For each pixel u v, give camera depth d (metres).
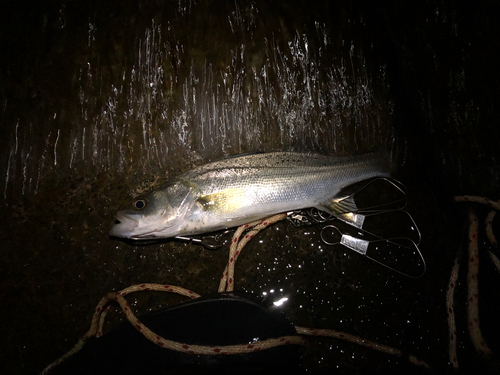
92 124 0.54
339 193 0.53
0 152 0.53
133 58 0.55
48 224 0.52
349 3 0.57
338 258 0.53
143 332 0.44
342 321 0.52
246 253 0.53
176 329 0.44
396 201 0.54
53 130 0.54
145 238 0.50
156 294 0.52
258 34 0.57
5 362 0.49
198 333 0.43
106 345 0.44
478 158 0.54
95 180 0.53
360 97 0.56
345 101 0.56
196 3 0.56
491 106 0.54
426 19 0.54
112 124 0.54
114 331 0.46
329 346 0.51
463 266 0.53
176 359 0.43
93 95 0.54
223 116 0.55
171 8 0.56
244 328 0.44
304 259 0.53
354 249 0.53
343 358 0.51
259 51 0.56
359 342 0.50
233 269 0.50
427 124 0.54
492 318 0.51
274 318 0.46
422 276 0.53
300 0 0.57
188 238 0.51
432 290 0.53
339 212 0.52
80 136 0.54
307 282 0.53
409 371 0.51
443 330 0.52
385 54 0.56
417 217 0.54
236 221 0.50
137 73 0.55
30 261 0.51
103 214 0.52
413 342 0.52
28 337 0.50
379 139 0.56
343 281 0.53
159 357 0.43
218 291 0.50
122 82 0.55
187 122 0.55
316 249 0.53
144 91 0.55
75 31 0.55
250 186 0.50
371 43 0.57
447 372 0.51
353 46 0.57
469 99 0.54
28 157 0.53
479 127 0.54
